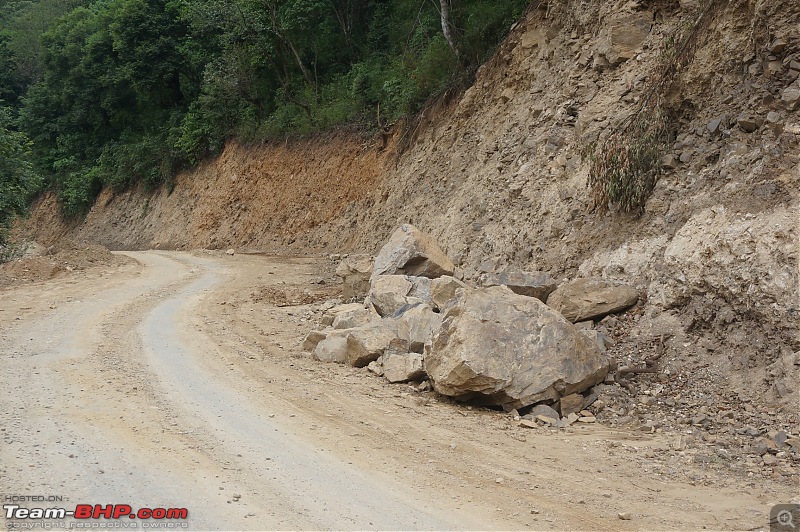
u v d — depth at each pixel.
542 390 8.02
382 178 26.50
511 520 5.14
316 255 26.91
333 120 31.28
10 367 9.25
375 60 31.95
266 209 33.59
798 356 7.52
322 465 6.16
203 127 39.88
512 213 15.55
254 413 7.61
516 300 8.70
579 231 12.69
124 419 7.20
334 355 10.25
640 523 5.12
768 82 10.38
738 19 11.18
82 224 50.50
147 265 23.94
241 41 38.06
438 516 5.18
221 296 16.39
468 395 8.24
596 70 15.56
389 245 14.52
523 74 19.06
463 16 25.38
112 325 12.45
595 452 6.75
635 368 8.84
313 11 34.50
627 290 10.23
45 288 17.28
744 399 7.77
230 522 4.98
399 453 6.55
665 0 14.43
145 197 45.41
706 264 9.15
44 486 5.44
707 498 5.63
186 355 10.29
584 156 12.80
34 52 61.66
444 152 22.19
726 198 9.56
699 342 8.89
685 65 11.77
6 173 24.45
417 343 9.78
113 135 53.34
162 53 45.44
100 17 50.09
